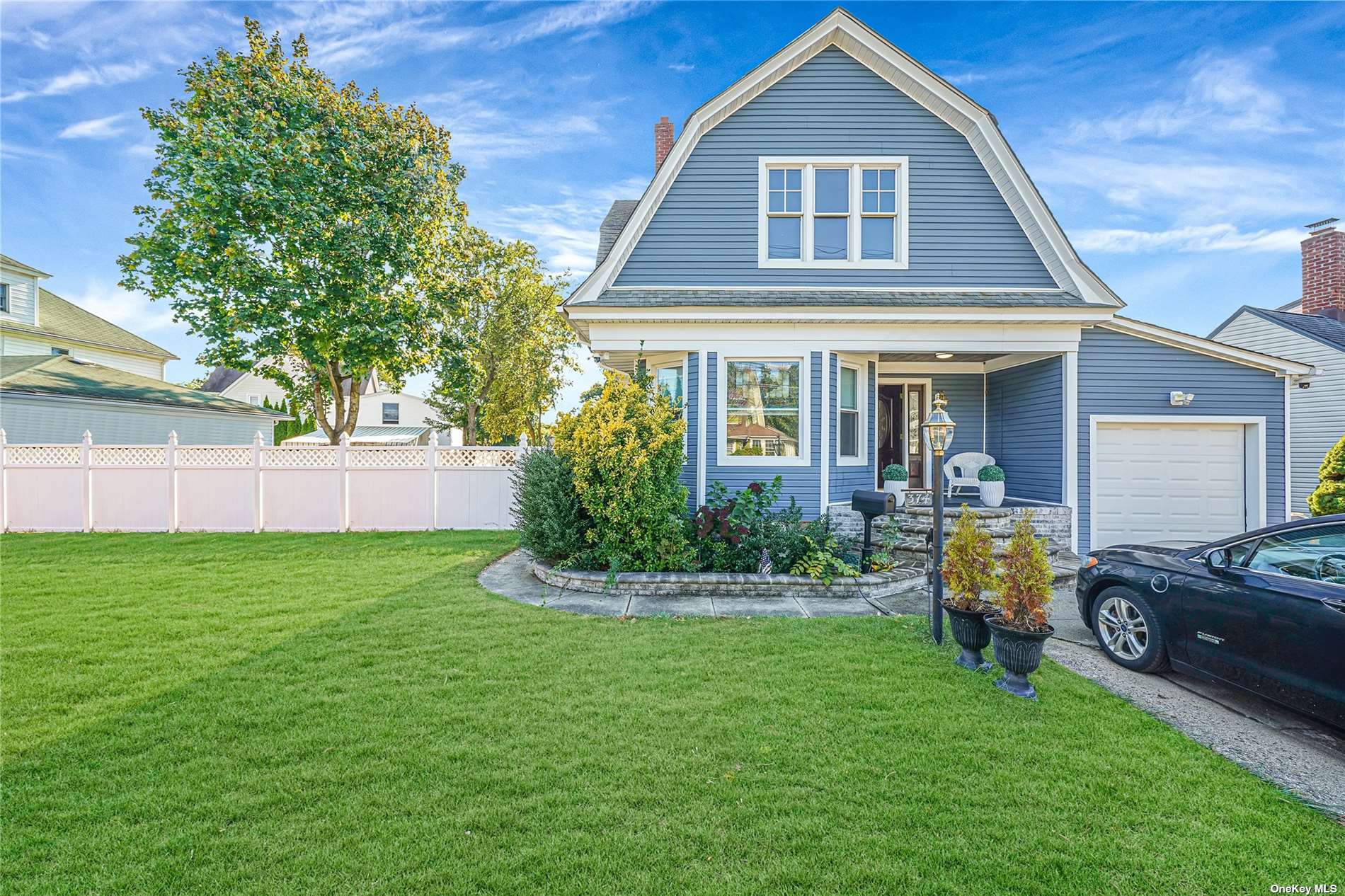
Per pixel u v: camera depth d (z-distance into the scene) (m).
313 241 15.29
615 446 7.23
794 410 9.62
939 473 5.29
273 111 15.34
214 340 15.45
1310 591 3.70
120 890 2.24
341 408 17.91
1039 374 10.12
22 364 17.28
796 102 10.04
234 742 3.35
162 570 8.02
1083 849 2.53
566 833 2.58
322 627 5.48
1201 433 9.54
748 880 2.32
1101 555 5.32
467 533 11.54
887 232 10.04
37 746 3.29
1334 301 17.34
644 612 6.14
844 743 3.40
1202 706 4.11
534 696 4.01
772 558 7.45
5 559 8.76
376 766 3.10
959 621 4.59
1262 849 2.55
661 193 10.02
